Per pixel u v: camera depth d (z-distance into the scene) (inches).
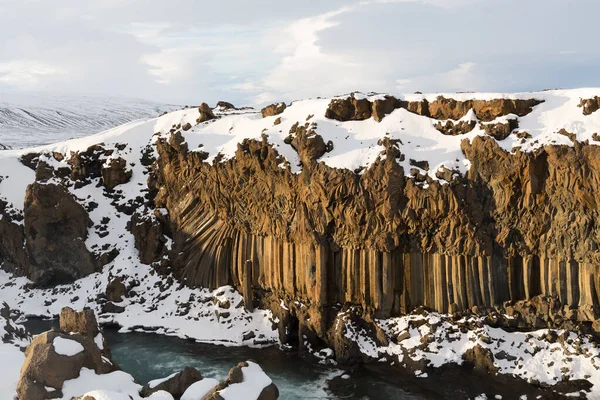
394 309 1893.5
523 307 1758.1
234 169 2192.4
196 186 2364.7
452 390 1656.0
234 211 2235.5
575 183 1674.5
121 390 1293.1
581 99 1801.2
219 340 2097.7
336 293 1974.7
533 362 1660.9
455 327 1793.8
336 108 2113.7
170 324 2215.8
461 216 1790.1
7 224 2618.1
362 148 1971.0
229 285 2293.3
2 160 2871.6
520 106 1865.2
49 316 2337.6
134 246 2544.3
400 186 1855.3
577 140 1681.8
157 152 2743.6
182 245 2395.4
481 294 1797.5
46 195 2497.5
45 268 2514.8
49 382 1263.5
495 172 1786.4
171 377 1312.7
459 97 1971.0
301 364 1900.8
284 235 2043.6
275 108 2367.1
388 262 1876.2
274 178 2069.4
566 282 1716.3
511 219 1777.8
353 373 1809.8
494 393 1612.9
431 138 1955.0
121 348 2075.5
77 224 2544.3
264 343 2063.2
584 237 1675.7
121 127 3041.3
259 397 1205.1
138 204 2657.5
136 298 2369.6
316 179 1940.2
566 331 1695.4
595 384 1562.5
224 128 2464.3
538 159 1736.0
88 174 2795.3
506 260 1793.8
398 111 2058.3
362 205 1877.5
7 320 1724.9
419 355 1756.9
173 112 2950.3
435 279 1844.2
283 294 2082.9
